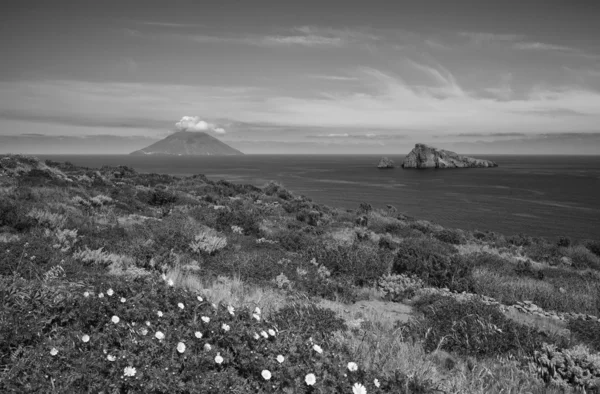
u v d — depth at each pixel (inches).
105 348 139.1
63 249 345.7
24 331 141.1
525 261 769.6
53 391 115.3
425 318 277.0
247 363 142.9
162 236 475.5
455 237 1105.4
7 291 183.8
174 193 1040.2
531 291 474.6
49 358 128.1
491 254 808.3
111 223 571.8
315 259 480.1
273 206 1241.4
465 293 398.6
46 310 161.2
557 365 217.0
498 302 399.9
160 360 134.8
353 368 146.0
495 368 215.3
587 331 308.2
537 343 247.3
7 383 116.4
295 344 163.2
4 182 722.2
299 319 220.4
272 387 133.3
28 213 484.7
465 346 240.5
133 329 153.0
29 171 834.8
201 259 428.1
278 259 456.1
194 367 135.9
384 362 186.4
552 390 197.6
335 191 3700.8
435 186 4424.2
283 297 316.2
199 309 183.6
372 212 1530.5
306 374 139.0
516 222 2151.8
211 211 806.5
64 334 148.6
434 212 2471.7
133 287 197.3
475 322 260.1
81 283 222.1
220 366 142.6
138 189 1052.5
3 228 435.2
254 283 363.3
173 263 380.8
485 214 2426.2
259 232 725.9
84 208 658.2
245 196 1419.8
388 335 245.4
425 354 225.1
